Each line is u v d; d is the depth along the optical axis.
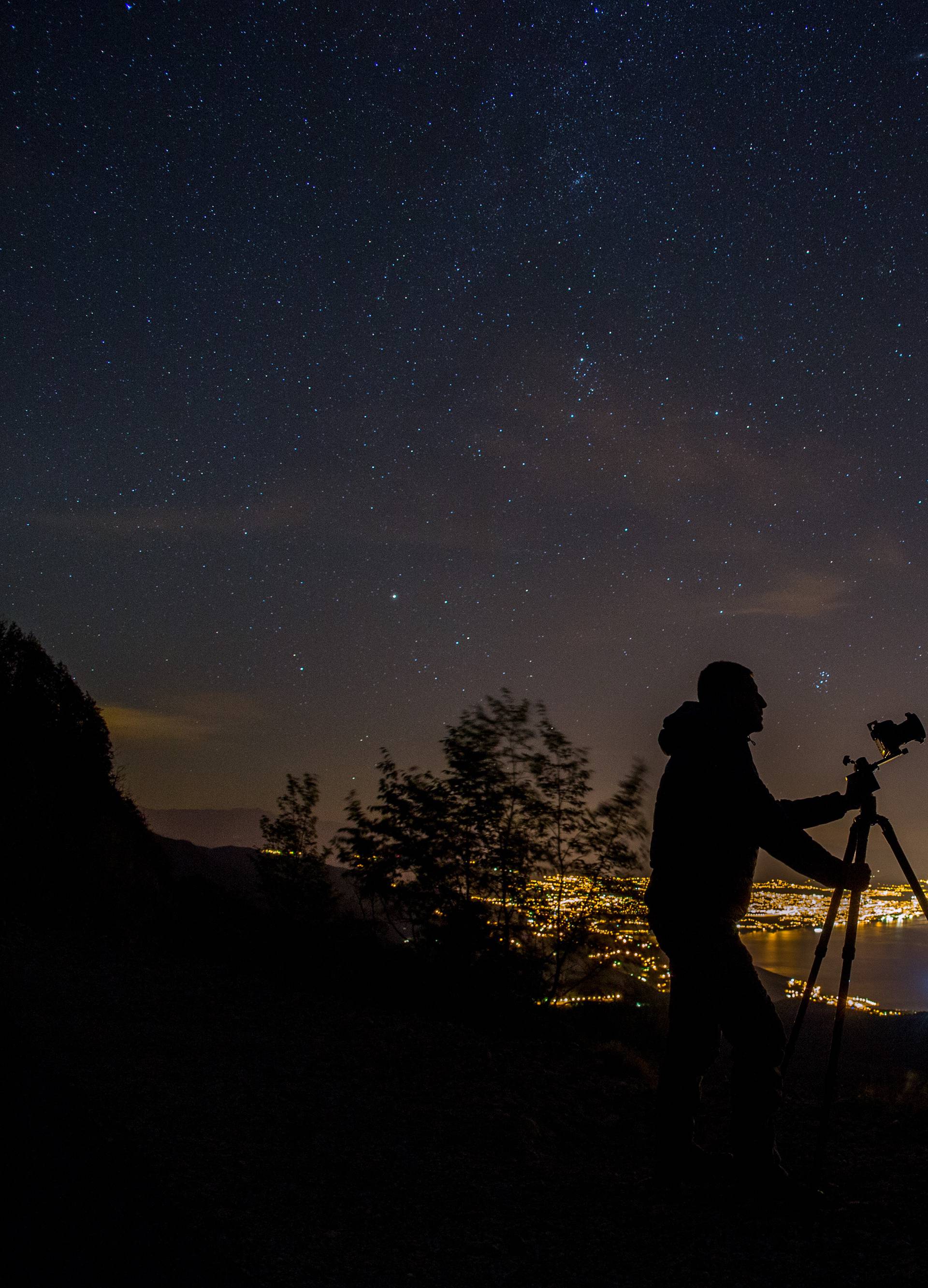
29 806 13.65
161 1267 2.62
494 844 9.55
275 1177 3.49
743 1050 3.26
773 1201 3.15
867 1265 2.62
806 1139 4.20
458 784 9.64
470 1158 3.88
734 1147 3.26
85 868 13.76
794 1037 3.48
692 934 3.35
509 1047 6.58
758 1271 2.61
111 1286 2.48
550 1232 3.02
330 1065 5.61
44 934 11.03
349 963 9.69
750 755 3.41
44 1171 3.32
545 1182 3.59
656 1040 8.76
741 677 3.61
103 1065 5.22
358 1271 2.68
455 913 9.23
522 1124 4.30
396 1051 6.14
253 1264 2.67
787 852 3.28
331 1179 3.52
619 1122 4.56
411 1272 2.69
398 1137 4.14
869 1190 3.34
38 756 16.52
